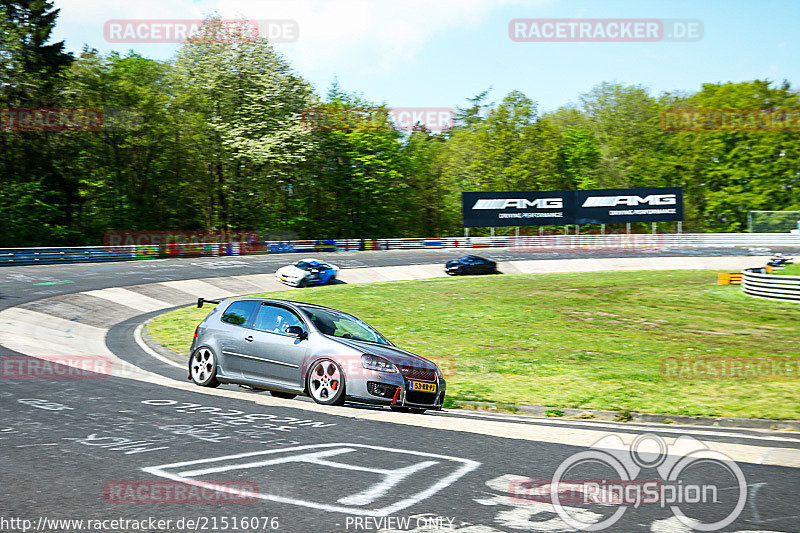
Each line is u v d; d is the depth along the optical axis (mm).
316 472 5316
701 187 69750
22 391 8703
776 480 5379
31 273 29375
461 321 20875
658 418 9180
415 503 4598
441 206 74250
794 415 9047
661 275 39344
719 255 50594
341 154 63562
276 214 61188
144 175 53812
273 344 9234
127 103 50875
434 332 18594
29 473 5137
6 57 46375
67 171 50969
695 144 68562
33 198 46375
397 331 18672
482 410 9977
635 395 10688
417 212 73125
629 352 15562
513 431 7293
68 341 15812
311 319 9344
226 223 57250
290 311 9547
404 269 42062
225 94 53531
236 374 9570
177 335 17453
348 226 65188
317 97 61031
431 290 30438
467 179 74188
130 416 7367
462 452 6156
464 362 14055
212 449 6004
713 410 9438
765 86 68438
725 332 19125
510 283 34250
